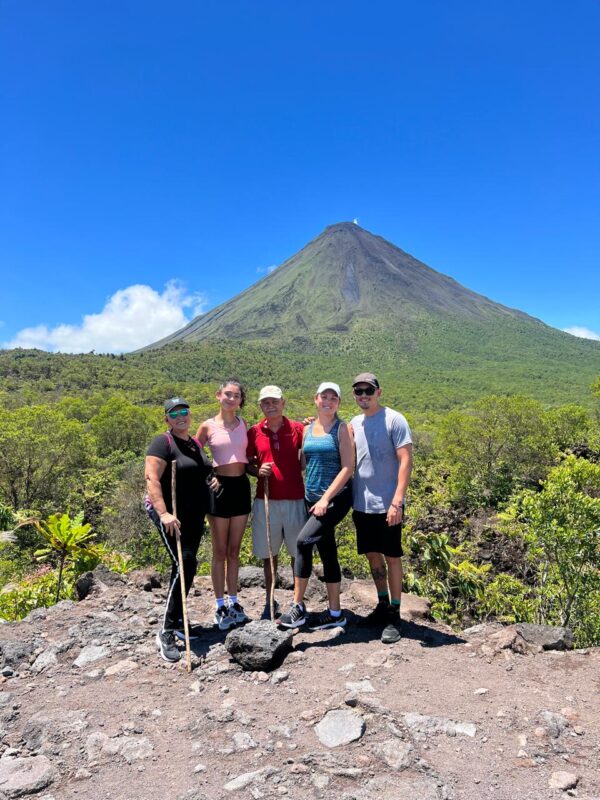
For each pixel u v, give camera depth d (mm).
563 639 4109
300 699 3184
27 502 27734
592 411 55625
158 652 3930
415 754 2592
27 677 3656
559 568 9234
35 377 157250
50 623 4594
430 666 3639
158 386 143000
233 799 2314
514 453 30453
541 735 2750
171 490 3945
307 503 4273
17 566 13859
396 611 4238
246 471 4402
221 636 4184
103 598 5344
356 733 2756
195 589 5734
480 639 4180
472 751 2627
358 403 4297
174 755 2680
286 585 5855
